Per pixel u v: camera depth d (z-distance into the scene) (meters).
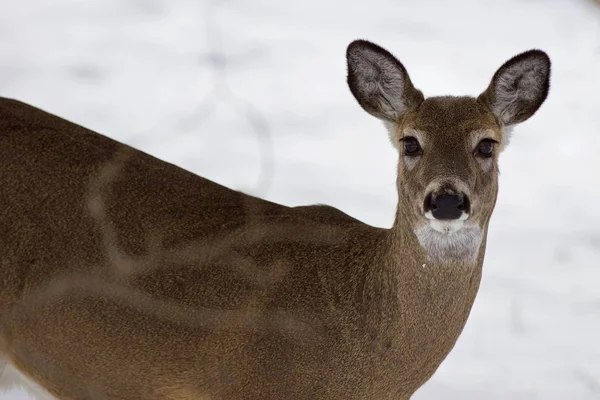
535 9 30.69
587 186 19.95
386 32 28.41
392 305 10.41
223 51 26.00
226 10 29.62
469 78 24.73
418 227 10.26
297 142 20.95
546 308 15.17
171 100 22.41
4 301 10.98
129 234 10.94
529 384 13.29
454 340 10.58
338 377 10.48
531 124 22.75
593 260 16.75
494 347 14.19
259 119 21.31
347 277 10.62
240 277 10.73
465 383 13.27
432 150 10.33
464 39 28.02
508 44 27.73
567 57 26.88
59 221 10.95
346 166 19.95
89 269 10.85
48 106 21.56
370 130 21.89
